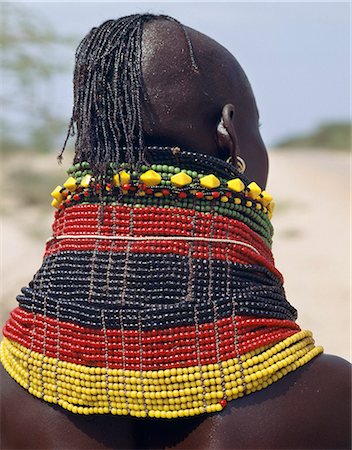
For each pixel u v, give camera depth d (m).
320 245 13.43
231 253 2.04
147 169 2.04
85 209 2.08
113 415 2.06
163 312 1.96
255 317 1.98
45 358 2.04
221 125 2.10
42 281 2.10
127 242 2.02
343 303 9.34
